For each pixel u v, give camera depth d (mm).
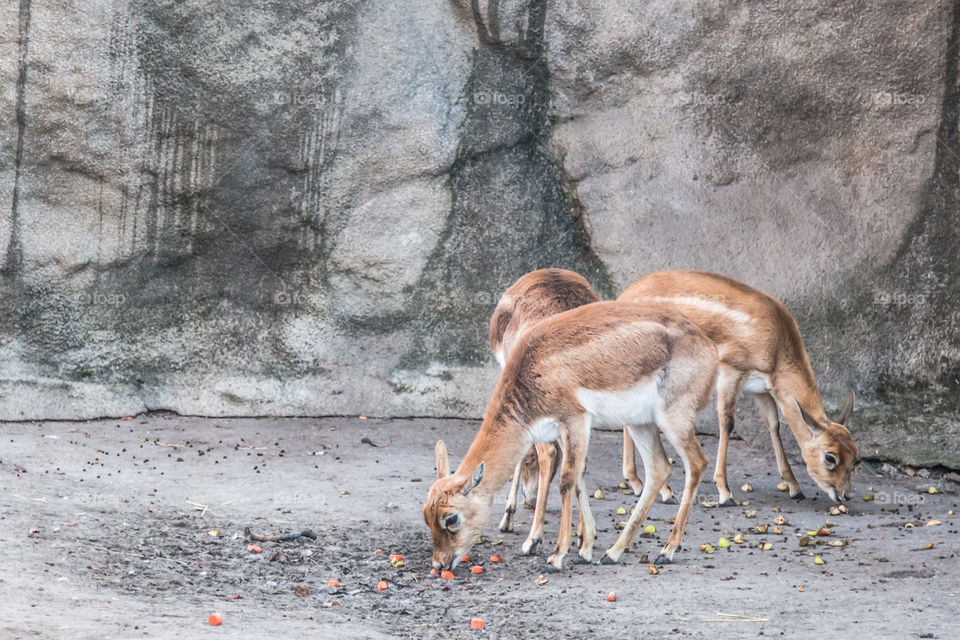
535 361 9023
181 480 11852
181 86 14766
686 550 9859
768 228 15055
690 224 15234
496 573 9039
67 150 14453
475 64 15445
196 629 6523
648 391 8961
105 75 14453
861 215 14812
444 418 15445
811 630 7113
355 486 11961
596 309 9258
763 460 14422
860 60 14664
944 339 14523
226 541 9625
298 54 15016
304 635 6664
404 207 15375
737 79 15008
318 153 15180
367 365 15438
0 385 14227
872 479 13906
